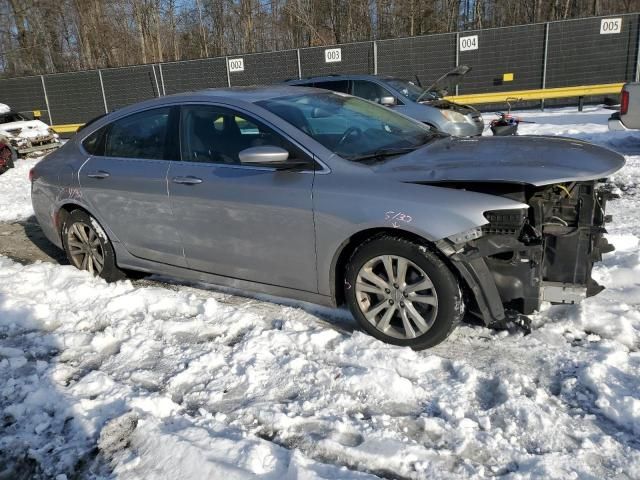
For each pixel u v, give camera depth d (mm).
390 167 3615
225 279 4277
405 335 3545
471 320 3871
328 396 3131
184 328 4008
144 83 20344
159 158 4469
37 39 31172
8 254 6320
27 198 9289
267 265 3971
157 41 33312
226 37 33906
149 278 5152
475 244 3330
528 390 3092
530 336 3625
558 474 2471
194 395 3217
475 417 2891
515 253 3375
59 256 6188
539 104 17719
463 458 2621
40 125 15445
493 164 3416
